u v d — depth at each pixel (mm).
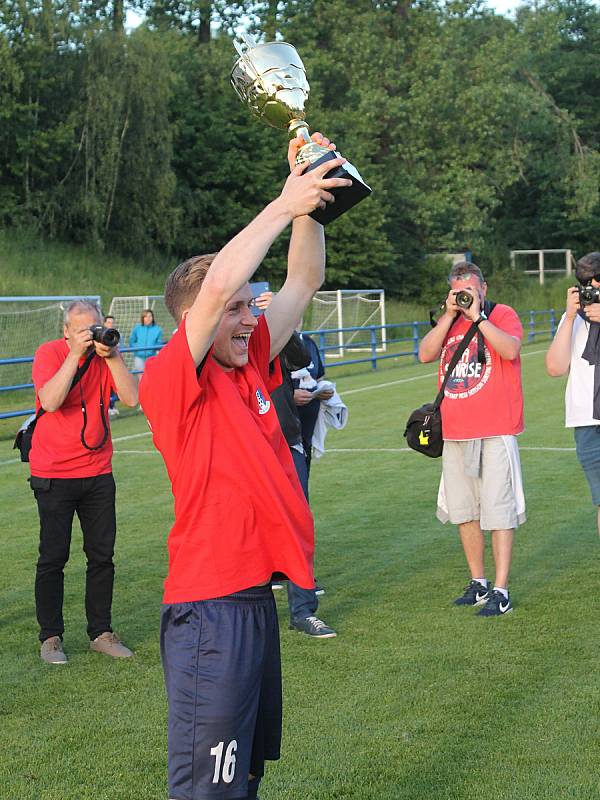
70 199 31703
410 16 42156
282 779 3830
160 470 11227
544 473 10297
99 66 31031
